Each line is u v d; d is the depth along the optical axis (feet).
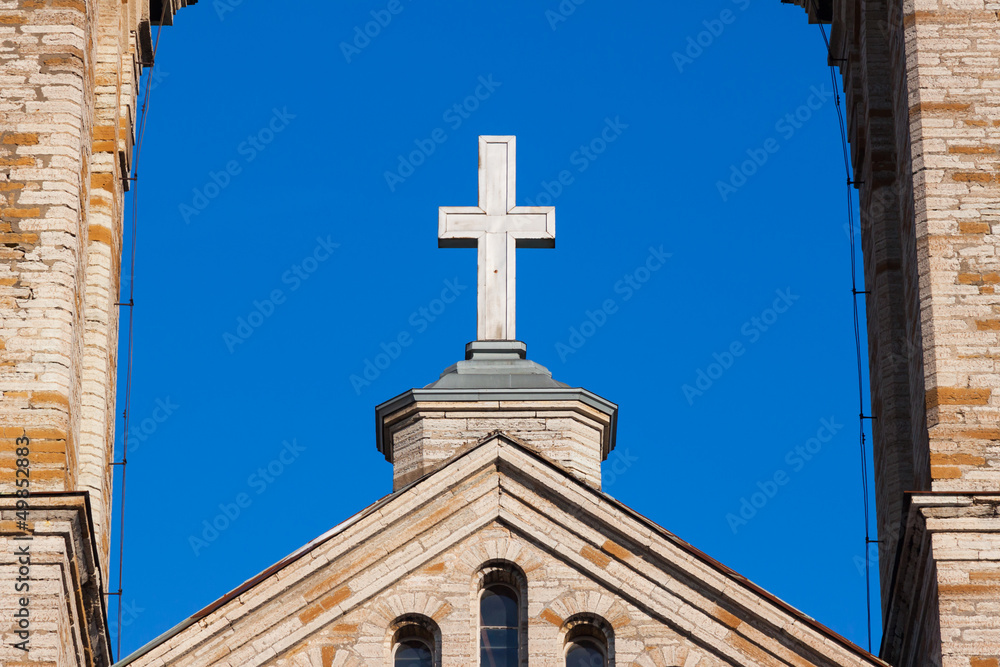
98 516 136.56
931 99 137.69
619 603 122.93
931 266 133.39
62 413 127.34
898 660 134.10
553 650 121.80
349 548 123.95
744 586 122.62
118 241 148.46
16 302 129.90
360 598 123.03
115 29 148.46
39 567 121.08
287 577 123.03
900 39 141.90
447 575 123.85
